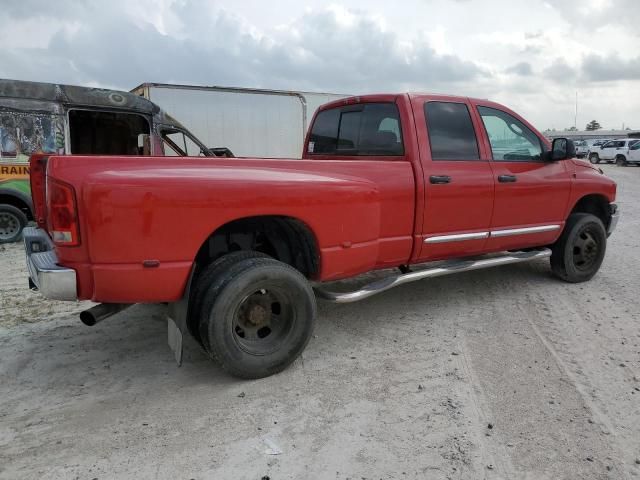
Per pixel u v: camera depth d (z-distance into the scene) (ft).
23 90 26.78
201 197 10.25
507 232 16.65
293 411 10.38
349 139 16.58
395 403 10.69
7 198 28.09
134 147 32.07
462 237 15.52
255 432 9.63
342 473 8.49
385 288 14.03
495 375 11.94
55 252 10.25
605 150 116.98
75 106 27.73
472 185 15.39
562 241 18.92
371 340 14.05
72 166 9.74
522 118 17.47
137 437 9.44
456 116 15.58
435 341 13.97
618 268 21.99
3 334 14.37
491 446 9.22
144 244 9.90
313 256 12.44
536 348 13.48
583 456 8.97
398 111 14.78
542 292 18.33
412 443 9.31
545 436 9.53
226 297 10.72
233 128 42.39
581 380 11.70
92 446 9.17
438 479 8.36
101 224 9.56
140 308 16.44
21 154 27.17
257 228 12.42
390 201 13.78
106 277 9.81
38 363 12.51
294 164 12.20
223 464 8.70
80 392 11.10
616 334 14.44
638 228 32.76
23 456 8.86
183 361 12.67
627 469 8.64
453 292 18.29
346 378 11.81
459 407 10.52
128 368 12.26
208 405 10.58
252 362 11.30
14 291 18.71
